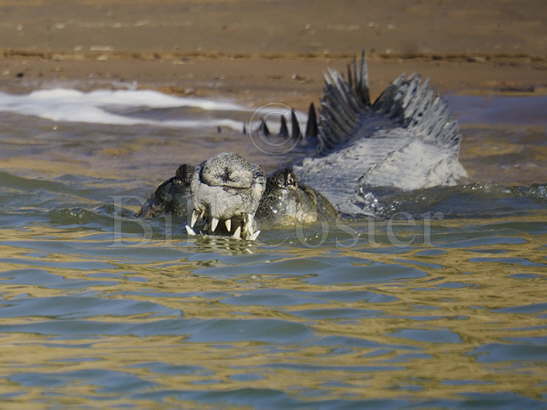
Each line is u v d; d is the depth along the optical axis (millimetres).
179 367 16531
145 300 20359
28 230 27344
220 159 22625
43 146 42406
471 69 65938
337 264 23609
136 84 60812
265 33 76062
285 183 26828
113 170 37562
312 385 15750
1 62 67688
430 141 39219
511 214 30516
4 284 21625
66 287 21391
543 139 45125
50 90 58062
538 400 15094
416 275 22766
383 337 18141
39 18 81625
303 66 66812
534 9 83875
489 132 46812
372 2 86562
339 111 41125
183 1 87750
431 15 82000
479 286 21781
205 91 58469
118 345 17656
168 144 43500
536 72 65188
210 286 21500
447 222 29203
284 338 18078
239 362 16781
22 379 15953
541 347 17547
